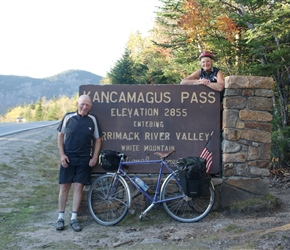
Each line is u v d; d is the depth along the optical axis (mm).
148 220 5289
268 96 5578
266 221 4930
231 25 11742
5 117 117625
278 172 9188
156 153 5512
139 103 5762
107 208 5395
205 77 6000
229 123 5582
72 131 5258
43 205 6363
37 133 17828
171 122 5730
